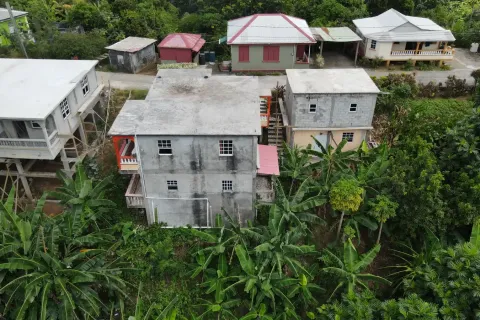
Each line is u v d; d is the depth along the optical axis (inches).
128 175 1104.2
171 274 935.0
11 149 1016.9
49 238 800.9
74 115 1126.4
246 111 959.6
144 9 1974.7
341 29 1748.3
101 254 840.3
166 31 1889.8
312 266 937.5
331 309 816.9
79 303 787.4
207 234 906.1
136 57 1620.3
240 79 1131.9
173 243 982.4
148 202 980.6
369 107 1153.4
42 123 967.6
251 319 845.8
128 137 895.1
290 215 925.2
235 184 954.7
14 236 803.4
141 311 831.7
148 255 950.4
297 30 1600.6
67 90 1066.7
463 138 975.0
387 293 965.2
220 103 994.7
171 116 935.7
